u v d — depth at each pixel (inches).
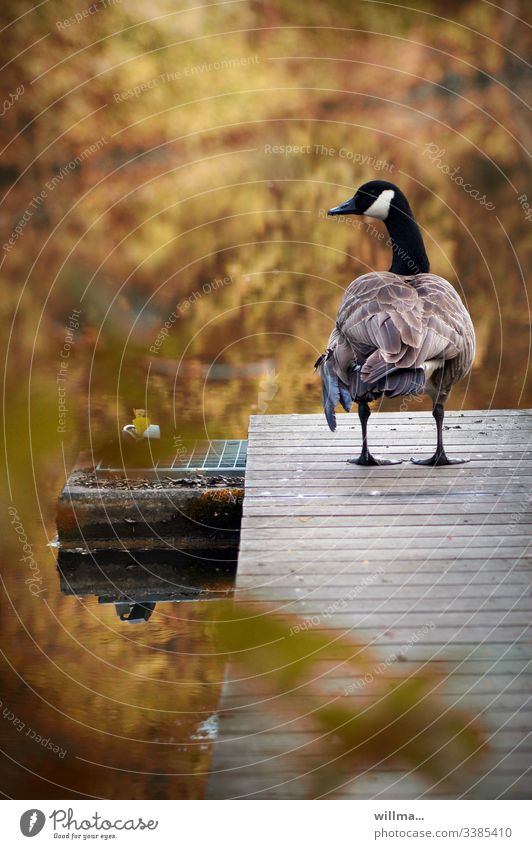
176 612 398.3
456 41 1132.5
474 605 279.1
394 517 362.9
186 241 975.0
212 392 705.0
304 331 886.4
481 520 358.0
